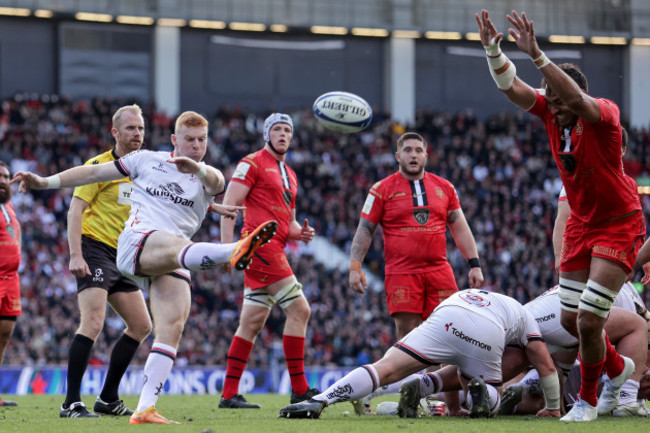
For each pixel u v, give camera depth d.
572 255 10.73
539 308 12.27
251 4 61.56
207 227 48.19
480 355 10.91
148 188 10.45
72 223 12.07
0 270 16.09
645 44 65.81
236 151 55.50
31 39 58.19
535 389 12.34
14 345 36.34
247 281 14.43
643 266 12.85
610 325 12.20
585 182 10.19
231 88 62.44
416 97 64.75
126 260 10.22
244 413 12.93
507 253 51.22
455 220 14.49
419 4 63.91
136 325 12.56
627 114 65.94
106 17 58.47
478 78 65.69
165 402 18.05
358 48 64.25
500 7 64.81
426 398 13.09
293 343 14.17
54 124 52.78
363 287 13.95
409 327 13.89
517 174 58.00
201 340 39.12
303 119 57.97
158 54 59.81
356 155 57.12
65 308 40.31
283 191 14.31
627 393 11.96
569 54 65.94
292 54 63.41
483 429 9.27
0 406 16.09
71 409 11.78
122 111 12.71
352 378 10.66
